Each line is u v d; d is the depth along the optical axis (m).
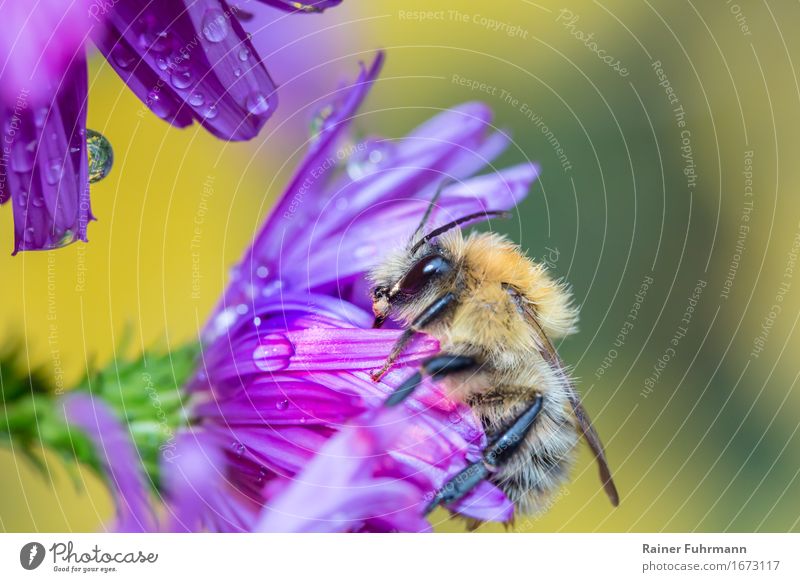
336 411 0.10
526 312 0.11
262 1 0.10
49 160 0.10
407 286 0.10
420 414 0.10
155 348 0.10
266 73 0.10
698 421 0.13
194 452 0.10
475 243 0.11
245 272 0.10
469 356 0.10
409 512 0.10
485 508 0.10
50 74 0.10
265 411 0.10
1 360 0.10
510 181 0.11
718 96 0.13
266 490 0.10
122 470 0.10
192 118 0.10
